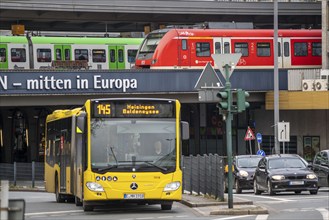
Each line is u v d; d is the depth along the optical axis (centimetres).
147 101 4809
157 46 11231
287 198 6247
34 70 10162
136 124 4797
